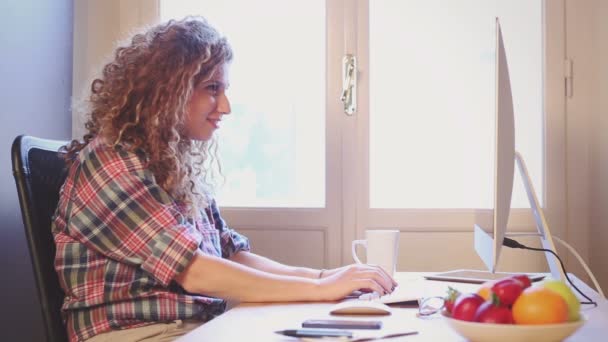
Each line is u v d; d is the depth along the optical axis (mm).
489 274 1595
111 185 1250
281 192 2439
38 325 2002
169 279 1181
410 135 2404
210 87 1499
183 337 860
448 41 2402
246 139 2459
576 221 2354
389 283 1268
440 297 1084
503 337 715
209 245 1471
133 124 1354
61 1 2215
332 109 2412
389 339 830
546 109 2365
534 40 2391
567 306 737
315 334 831
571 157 2361
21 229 1916
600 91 2268
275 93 2451
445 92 2396
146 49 1427
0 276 1786
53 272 1282
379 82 2412
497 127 1062
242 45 2473
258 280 1217
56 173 1373
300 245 2406
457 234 2363
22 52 1941
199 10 2492
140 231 1221
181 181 1396
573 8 2371
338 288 1209
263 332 894
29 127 1982
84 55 2371
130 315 1259
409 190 2400
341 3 2422
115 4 2482
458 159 2387
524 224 2357
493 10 2395
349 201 2395
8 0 1859
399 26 2412
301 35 2447
